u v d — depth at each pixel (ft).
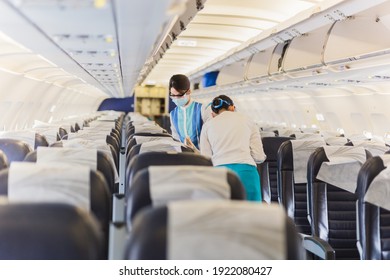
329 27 18.25
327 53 18.07
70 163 10.32
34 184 7.46
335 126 34.88
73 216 5.31
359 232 10.28
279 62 23.25
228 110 14.07
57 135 22.50
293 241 5.21
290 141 14.61
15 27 9.53
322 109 35.35
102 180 7.74
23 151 14.75
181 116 16.10
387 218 10.09
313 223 12.73
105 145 14.67
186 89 15.55
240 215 5.08
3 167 11.44
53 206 5.33
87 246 5.30
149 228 5.03
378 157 10.14
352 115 30.94
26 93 29.22
